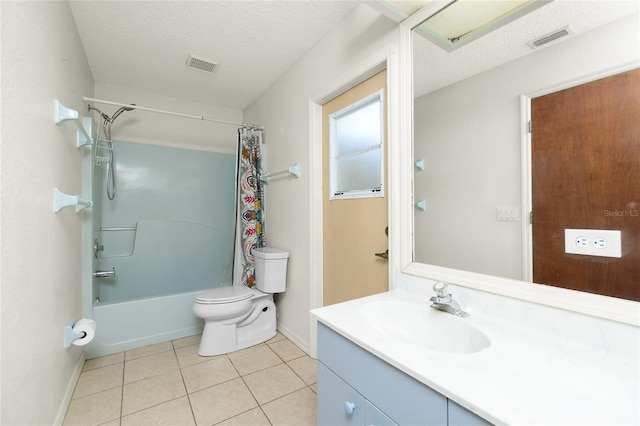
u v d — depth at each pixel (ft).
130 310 7.39
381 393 2.64
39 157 3.60
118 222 8.79
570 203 2.69
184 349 7.25
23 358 3.06
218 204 10.43
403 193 4.36
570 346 2.60
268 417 4.80
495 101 3.32
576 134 2.65
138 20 5.84
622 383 2.07
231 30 6.18
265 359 6.68
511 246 3.15
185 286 9.70
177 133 9.91
